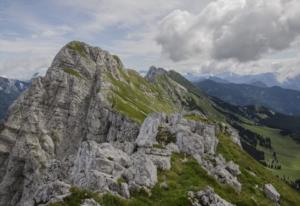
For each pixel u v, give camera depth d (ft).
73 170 290.97
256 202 297.94
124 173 250.98
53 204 194.08
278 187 450.30
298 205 419.74
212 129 422.82
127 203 208.54
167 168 288.71
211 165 341.41
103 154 269.44
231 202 269.23
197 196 236.02
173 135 376.89
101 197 204.85
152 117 406.62
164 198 229.86
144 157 268.21
